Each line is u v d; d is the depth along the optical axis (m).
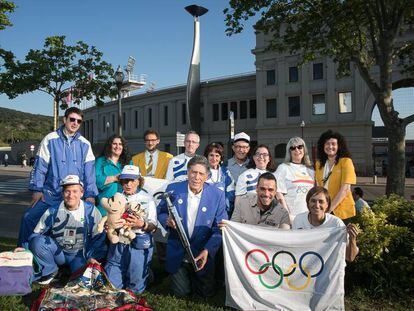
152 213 5.05
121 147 6.24
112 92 15.97
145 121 52.72
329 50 12.69
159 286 5.31
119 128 14.62
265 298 4.47
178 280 4.94
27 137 109.38
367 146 32.72
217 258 5.34
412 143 40.19
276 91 37.06
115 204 4.76
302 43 12.39
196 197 5.06
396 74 30.73
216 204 5.11
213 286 5.12
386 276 4.83
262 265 4.55
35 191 5.51
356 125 32.91
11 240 7.61
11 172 36.41
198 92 33.94
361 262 4.83
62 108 15.64
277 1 11.54
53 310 3.97
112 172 6.08
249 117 41.22
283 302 4.44
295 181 5.56
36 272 5.05
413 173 34.09
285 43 12.66
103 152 6.26
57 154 5.56
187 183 5.19
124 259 4.93
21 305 4.36
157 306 4.42
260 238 4.56
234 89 42.28
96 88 15.58
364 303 4.66
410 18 12.07
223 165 6.33
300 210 5.49
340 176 5.47
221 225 4.62
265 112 37.91
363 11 11.32
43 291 4.44
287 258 4.51
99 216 5.23
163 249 5.93
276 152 37.22
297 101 36.16
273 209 5.12
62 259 5.15
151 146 7.02
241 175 5.66
